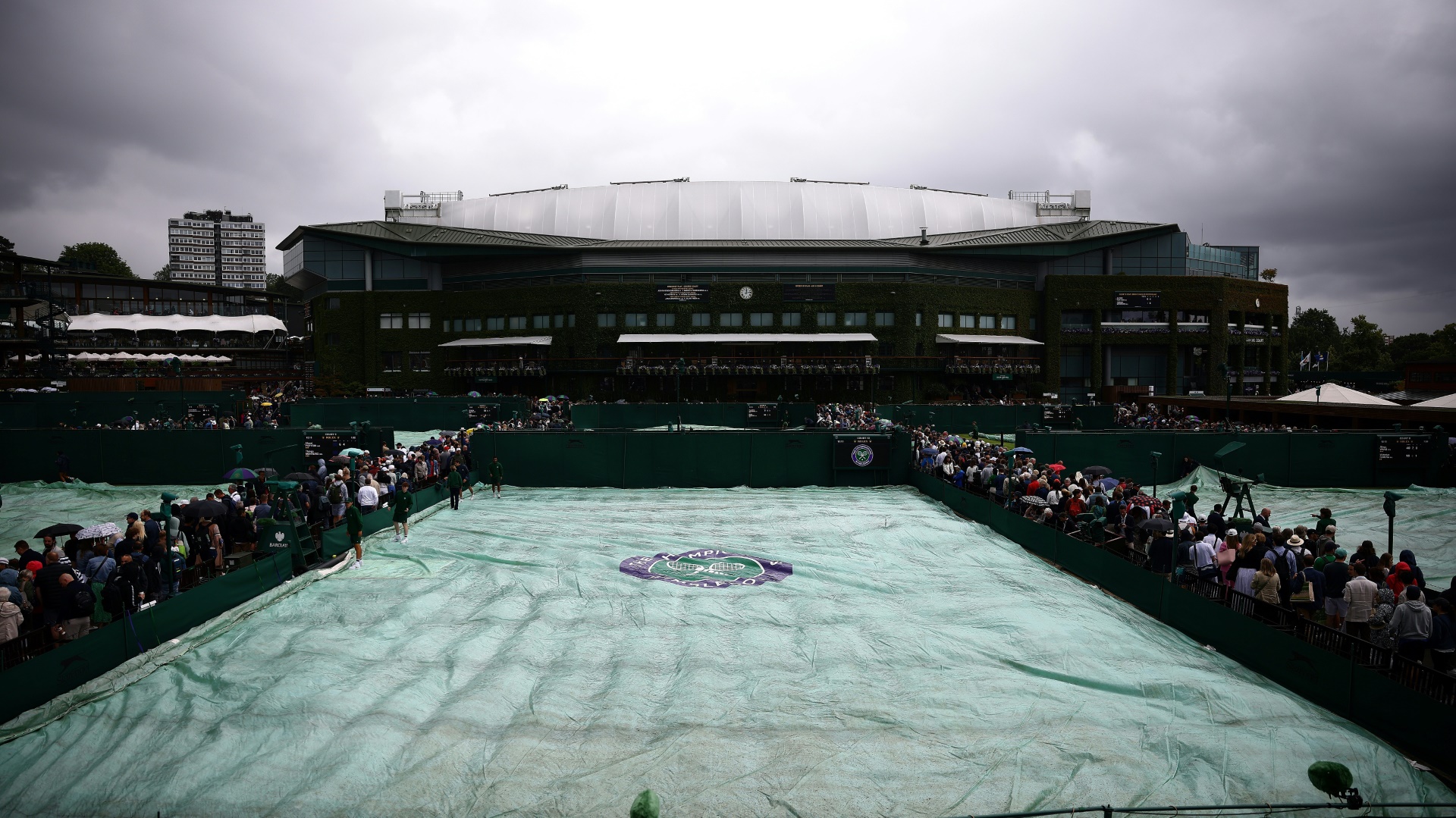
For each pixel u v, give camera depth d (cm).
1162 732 1015
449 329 7894
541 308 7500
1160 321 7975
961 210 8831
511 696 1115
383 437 3130
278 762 930
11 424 4488
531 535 2225
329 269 7994
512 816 842
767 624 1456
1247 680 1198
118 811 848
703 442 3203
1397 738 986
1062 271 8081
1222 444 3291
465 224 8894
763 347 7338
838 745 986
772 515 2583
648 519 2511
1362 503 2817
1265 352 8306
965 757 959
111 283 9525
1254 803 865
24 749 973
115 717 1052
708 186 8562
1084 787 895
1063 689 1152
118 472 3103
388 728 1002
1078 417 4944
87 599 1209
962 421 5072
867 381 7375
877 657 1282
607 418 4978
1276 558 1381
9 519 2503
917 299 7431
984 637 1367
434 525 2348
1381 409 4122
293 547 1736
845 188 8662
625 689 1141
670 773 920
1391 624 1116
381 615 1492
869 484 3247
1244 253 11288
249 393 6619
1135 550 1720
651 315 7381
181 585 1559
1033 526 2039
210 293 10319
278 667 1209
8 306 8038
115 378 6069
